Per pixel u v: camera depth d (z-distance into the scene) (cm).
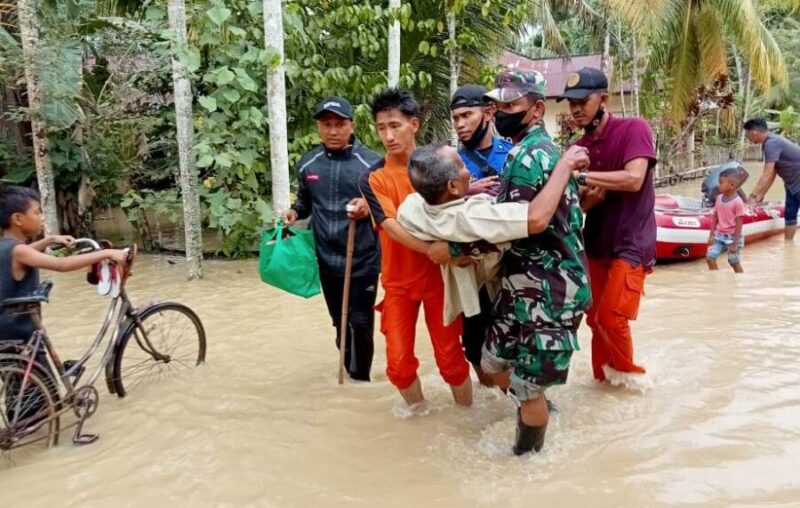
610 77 1912
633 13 1306
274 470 312
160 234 1095
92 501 292
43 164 867
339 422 364
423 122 1095
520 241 290
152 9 811
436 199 293
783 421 328
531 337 288
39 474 320
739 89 2522
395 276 346
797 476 278
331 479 302
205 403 398
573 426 338
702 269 733
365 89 850
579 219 296
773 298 580
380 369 452
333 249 420
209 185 811
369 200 345
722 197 700
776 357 422
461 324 355
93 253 372
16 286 348
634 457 302
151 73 843
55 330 570
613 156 361
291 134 891
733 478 279
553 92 2344
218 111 803
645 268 365
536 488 282
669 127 1927
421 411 373
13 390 335
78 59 860
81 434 359
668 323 516
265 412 382
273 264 404
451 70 924
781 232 906
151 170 960
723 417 336
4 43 810
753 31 1553
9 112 888
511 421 354
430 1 948
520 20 954
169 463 323
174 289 704
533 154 281
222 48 772
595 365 396
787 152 823
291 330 550
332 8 866
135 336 419
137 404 400
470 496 280
